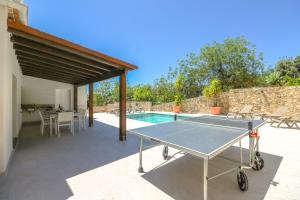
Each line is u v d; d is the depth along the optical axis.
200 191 2.29
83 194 2.23
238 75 14.36
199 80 16.08
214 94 11.83
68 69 6.28
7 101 3.10
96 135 5.80
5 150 2.83
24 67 6.76
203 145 1.99
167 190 2.32
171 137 2.43
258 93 10.05
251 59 14.43
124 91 5.14
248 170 2.87
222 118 4.40
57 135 5.79
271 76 14.17
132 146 4.46
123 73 5.11
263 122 3.51
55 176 2.73
